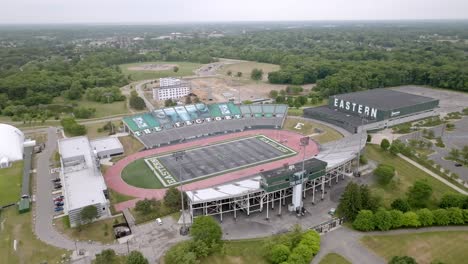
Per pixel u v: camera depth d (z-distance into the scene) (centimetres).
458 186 15300
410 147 18988
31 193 15262
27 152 19825
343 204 12838
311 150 19925
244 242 11688
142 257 10206
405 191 14950
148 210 13338
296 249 10538
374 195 13300
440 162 17850
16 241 11825
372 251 11119
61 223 12938
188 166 18075
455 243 11412
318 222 12800
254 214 13462
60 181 16175
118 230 12338
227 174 17100
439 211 12375
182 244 10950
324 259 10750
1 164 18038
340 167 15988
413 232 12056
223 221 13012
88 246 11581
